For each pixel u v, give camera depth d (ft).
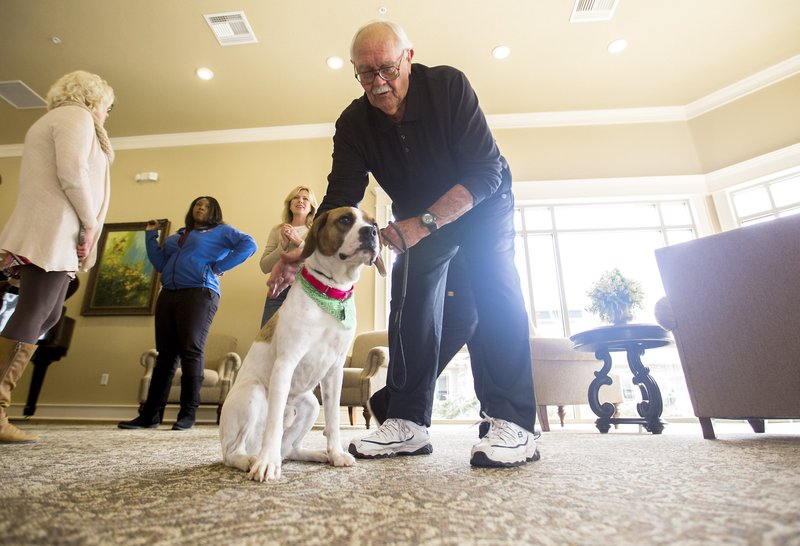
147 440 6.25
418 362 4.68
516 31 13.98
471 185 4.03
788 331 5.30
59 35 13.74
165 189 17.85
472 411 15.02
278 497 2.40
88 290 16.35
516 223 17.04
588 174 17.07
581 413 14.64
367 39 4.15
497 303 4.24
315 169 17.78
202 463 3.79
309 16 13.33
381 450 4.30
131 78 15.57
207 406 14.61
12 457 3.99
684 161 16.90
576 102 17.16
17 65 14.85
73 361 15.69
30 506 2.15
